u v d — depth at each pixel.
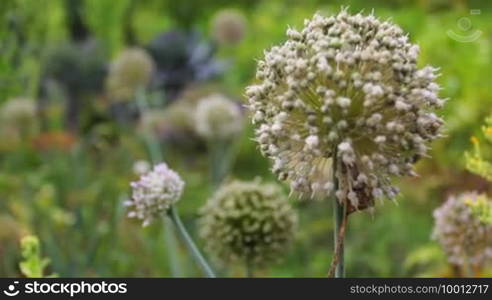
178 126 5.89
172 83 7.31
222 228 2.92
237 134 5.26
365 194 1.85
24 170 5.44
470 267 2.81
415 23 7.55
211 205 3.02
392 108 1.82
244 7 10.15
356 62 1.79
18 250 3.66
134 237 4.51
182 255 4.55
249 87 1.94
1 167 5.52
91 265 4.07
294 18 8.44
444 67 6.04
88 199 4.68
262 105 1.92
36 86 5.82
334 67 1.85
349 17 1.89
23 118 5.41
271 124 1.90
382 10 8.36
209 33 8.99
